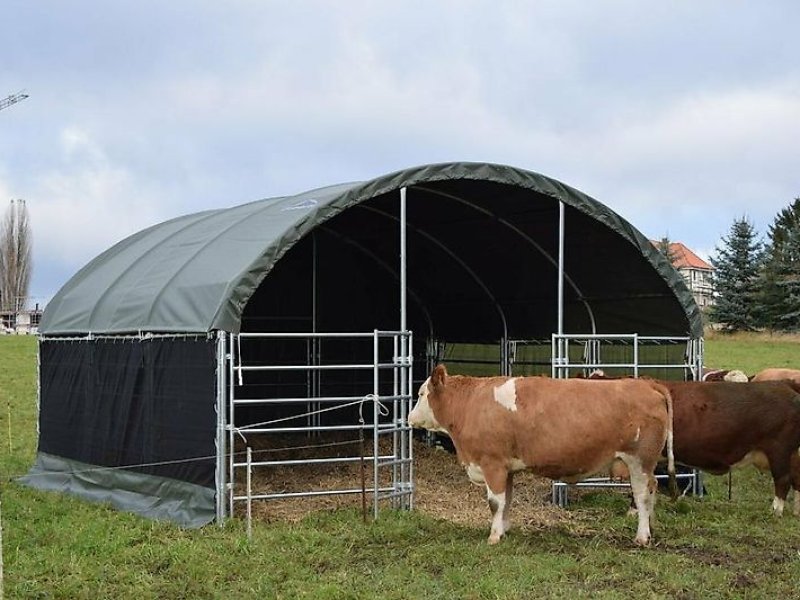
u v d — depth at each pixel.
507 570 7.98
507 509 9.27
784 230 58.16
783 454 10.66
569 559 8.36
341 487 12.01
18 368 30.22
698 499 12.05
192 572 7.79
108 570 7.87
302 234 10.28
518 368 16.19
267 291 16.22
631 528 9.99
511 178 11.43
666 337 12.52
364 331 17.23
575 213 12.12
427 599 7.13
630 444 8.98
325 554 8.41
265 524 9.61
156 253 13.19
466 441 9.39
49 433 13.84
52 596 7.19
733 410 10.62
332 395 16.89
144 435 11.09
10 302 74.62
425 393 9.87
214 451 9.73
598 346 14.52
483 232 14.10
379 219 14.36
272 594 7.25
